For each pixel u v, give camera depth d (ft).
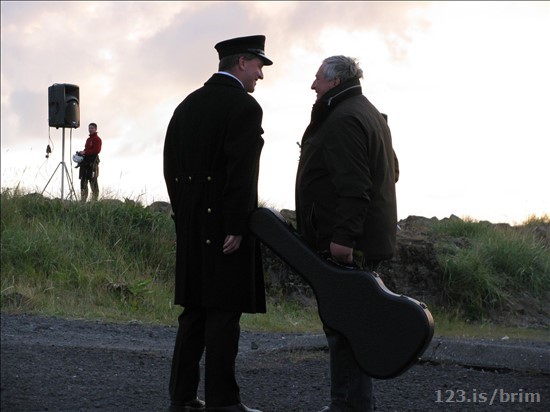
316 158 16.69
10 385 19.30
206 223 16.55
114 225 47.34
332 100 16.75
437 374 22.93
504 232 54.34
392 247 16.89
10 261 41.01
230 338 16.58
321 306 15.83
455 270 48.08
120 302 39.09
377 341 15.44
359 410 16.76
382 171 16.67
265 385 21.26
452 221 56.39
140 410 17.90
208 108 16.63
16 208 45.88
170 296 41.65
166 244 47.16
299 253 16.02
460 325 44.62
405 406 19.27
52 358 22.77
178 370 17.03
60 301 37.50
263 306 17.10
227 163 16.52
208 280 16.46
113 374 21.42
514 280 49.93
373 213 16.57
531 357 23.35
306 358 25.30
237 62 16.93
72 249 43.47
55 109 54.80
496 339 37.81
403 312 15.28
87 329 32.17
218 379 16.51
